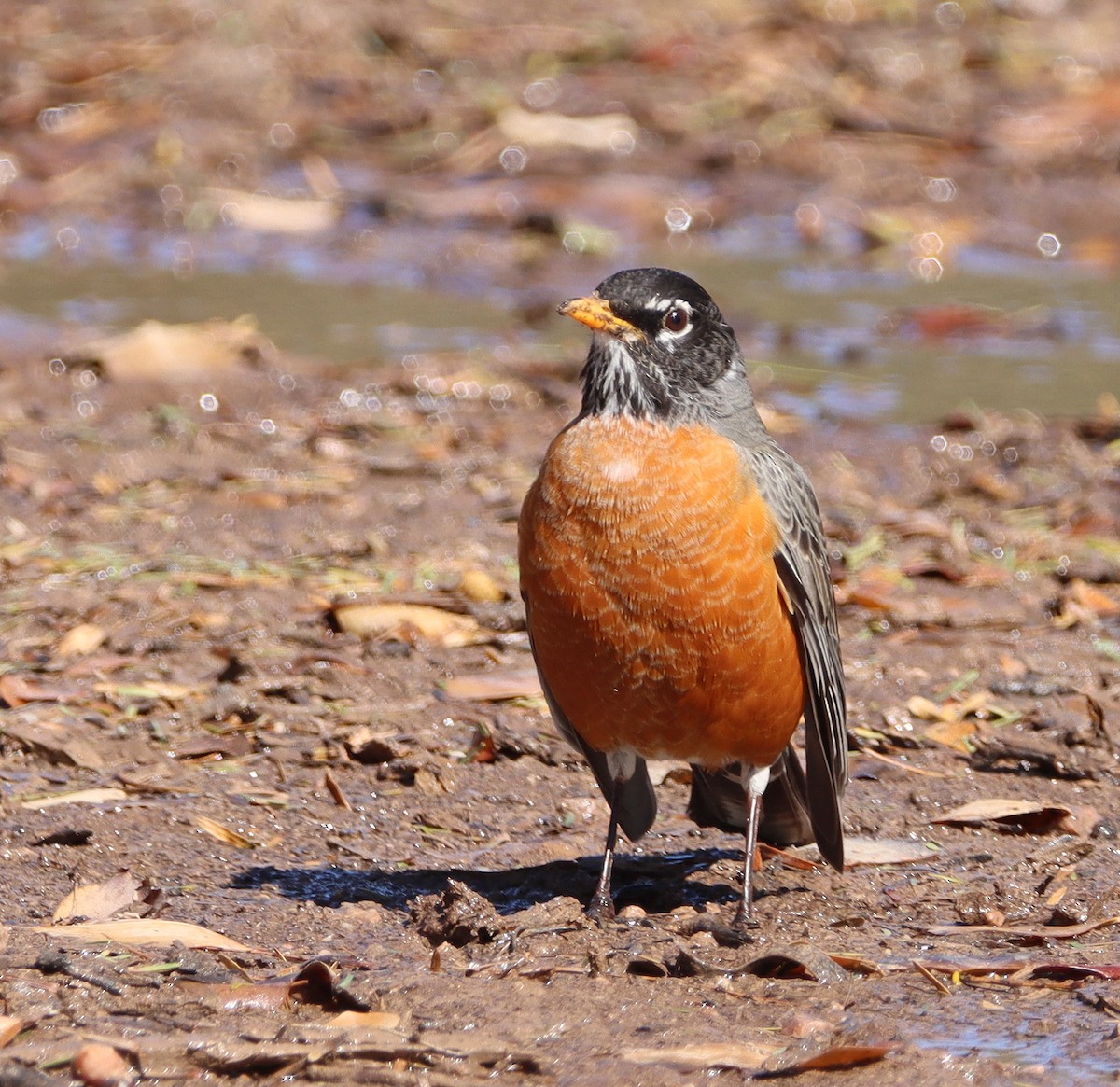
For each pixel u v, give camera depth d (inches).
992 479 565.3
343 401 628.1
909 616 464.8
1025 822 349.4
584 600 297.4
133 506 532.4
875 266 813.2
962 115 980.6
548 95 981.8
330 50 1013.2
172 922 288.2
